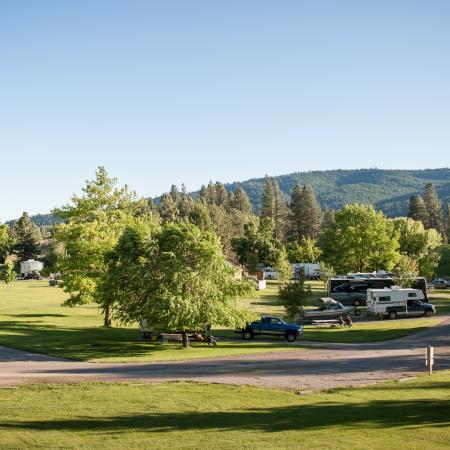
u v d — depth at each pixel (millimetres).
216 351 36875
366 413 19000
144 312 36844
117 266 38469
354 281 72000
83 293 48938
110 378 25625
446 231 194875
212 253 37531
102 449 14945
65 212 50906
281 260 102750
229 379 25641
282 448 14867
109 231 49688
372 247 86375
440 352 36469
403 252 98000
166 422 17719
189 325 36188
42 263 144000
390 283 71562
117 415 18531
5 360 31656
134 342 40281
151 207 196875
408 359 32969
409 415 18688
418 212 179125
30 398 20859
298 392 22703
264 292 94312
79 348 36938
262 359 33219
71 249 49000
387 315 60844
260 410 19453
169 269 36656
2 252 159375
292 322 55719
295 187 180250
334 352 36656
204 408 19641
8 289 95625
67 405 19797
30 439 15797
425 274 89188
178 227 38219
